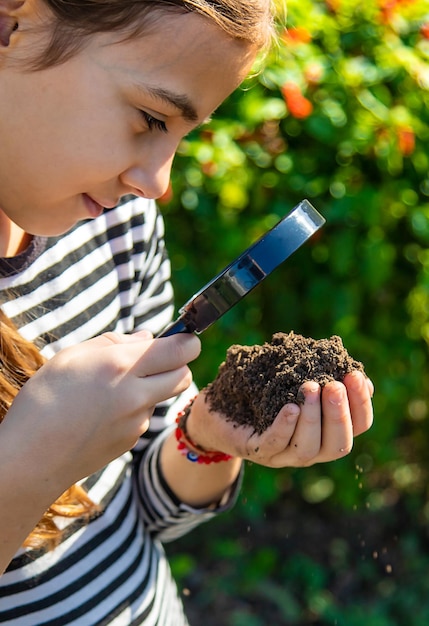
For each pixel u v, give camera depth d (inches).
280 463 22.4
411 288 49.4
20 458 18.9
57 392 19.2
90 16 18.5
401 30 47.3
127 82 19.1
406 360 50.5
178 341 20.2
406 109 45.9
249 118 44.0
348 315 48.1
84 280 24.0
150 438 27.1
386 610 52.4
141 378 19.7
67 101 19.2
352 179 46.8
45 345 23.0
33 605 22.4
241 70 19.9
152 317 26.9
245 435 22.7
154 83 19.1
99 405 19.2
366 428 22.0
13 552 19.4
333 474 53.6
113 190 20.6
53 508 21.8
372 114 45.1
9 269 22.3
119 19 18.5
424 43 47.3
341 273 48.1
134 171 20.2
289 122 46.0
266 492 52.1
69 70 19.0
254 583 53.2
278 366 22.3
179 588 53.0
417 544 56.2
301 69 43.8
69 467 19.2
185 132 20.5
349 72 44.8
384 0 45.4
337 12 46.2
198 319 20.3
